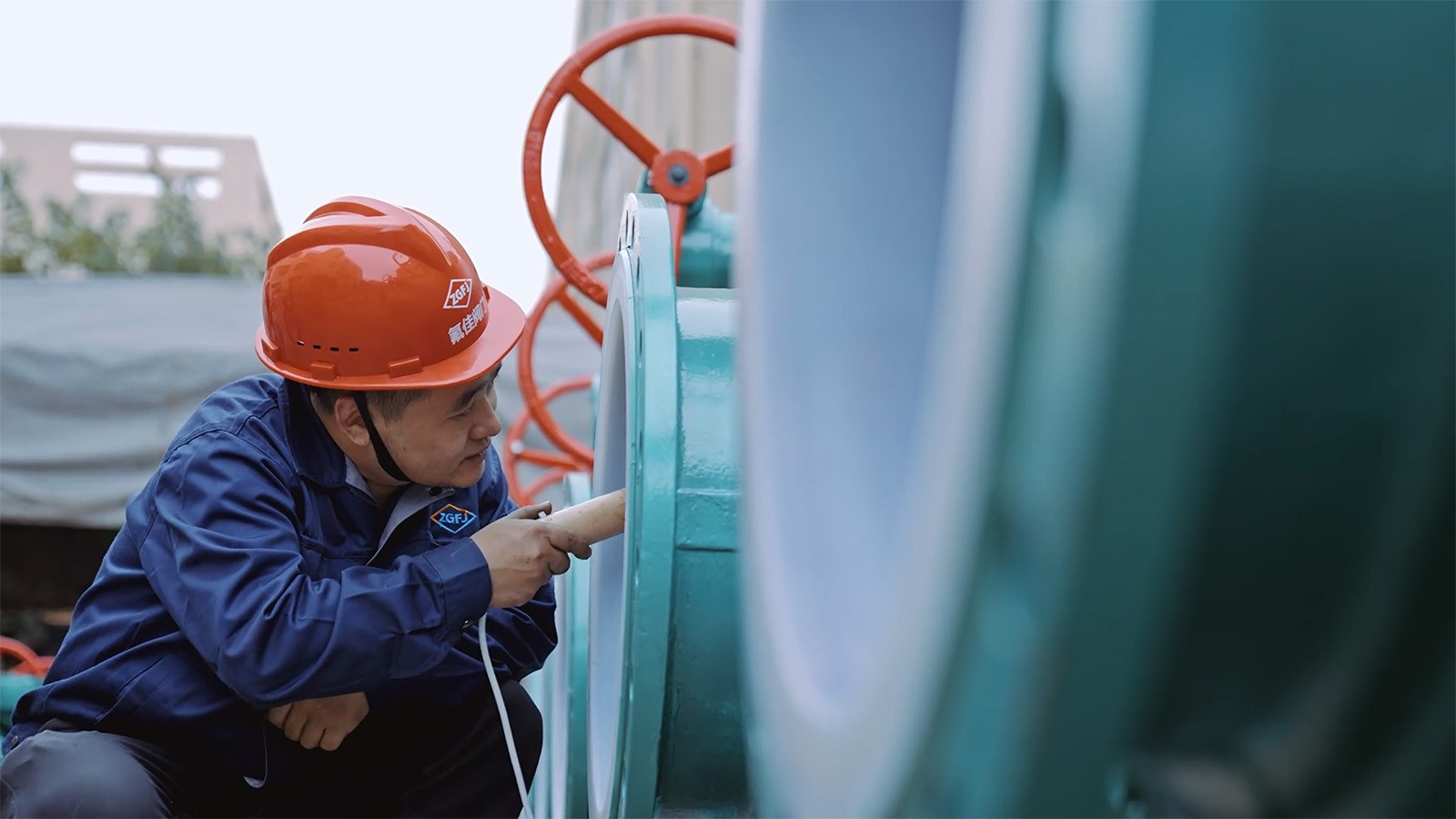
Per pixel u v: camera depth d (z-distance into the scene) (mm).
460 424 1758
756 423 811
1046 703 395
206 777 1722
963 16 856
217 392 1808
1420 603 444
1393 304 410
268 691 1546
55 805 1545
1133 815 429
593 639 1951
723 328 1486
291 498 1718
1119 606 380
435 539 1859
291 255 1739
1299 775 466
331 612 1551
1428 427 422
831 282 830
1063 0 392
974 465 414
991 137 417
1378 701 459
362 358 1708
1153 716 441
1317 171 401
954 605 431
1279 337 409
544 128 2662
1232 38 382
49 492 6633
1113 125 373
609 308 1852
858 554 730
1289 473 424
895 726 493
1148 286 369
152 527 1657
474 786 1970
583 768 2357
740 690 1364
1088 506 372
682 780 1409
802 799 638
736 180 907
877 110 847
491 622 1977
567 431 6527
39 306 7332
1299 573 436
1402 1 409
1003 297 398
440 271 1747
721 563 1354
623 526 1697
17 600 8344
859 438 790
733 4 5676
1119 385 368
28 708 1744
